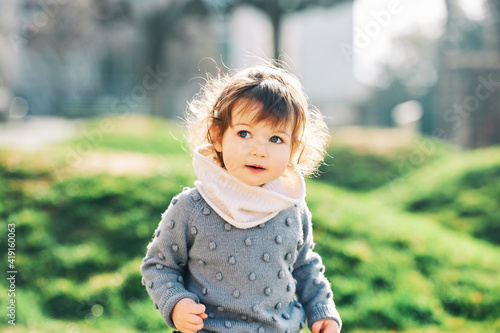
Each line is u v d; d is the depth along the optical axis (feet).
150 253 5.11
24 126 42.11
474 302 12.57
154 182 17.19
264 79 4.88
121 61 60.44
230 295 4.78
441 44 47.62
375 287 13.33
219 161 5.08
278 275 4.89
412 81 77.97
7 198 15.74
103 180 16.92
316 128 5.54
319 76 68.08
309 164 5.55
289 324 5.03
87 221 15.33
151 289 4.90
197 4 46.14
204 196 4.84
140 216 15.62
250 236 4.79
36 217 15.14
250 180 4.69
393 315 11.94
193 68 61.05
